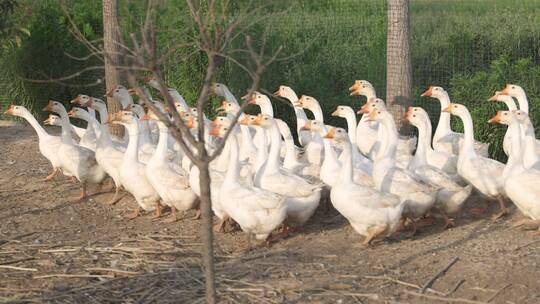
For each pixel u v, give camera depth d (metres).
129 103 14.07
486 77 14.47
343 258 8.85
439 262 8.54
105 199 11.95
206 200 6.30
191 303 7.49
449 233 9.73
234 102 14.27
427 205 9.62
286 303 7.44
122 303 7.56
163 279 8.15
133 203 11.69
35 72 18.72
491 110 14.08
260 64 6.00
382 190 9.78
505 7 21.09
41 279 8.26
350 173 9.27
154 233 10.05
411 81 13.39
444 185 9.88
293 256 8.98
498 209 10.80
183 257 8.98
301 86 16.27
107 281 8.09
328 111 16.20
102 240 9.68
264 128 10.65
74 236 9.95
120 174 10.95
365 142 13.16
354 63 16.33
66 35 18.72
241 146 12.42
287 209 9.66
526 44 16.45
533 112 14.09
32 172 13.80
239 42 16.38
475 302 7.37
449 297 7.56
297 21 17.03
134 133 10.90
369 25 17.03
